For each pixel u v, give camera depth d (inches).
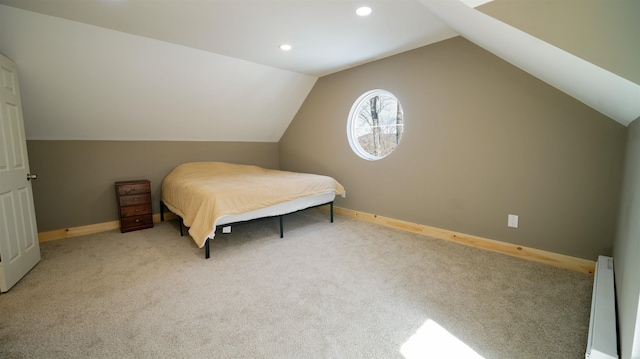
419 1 76.9
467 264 95.3
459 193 114.4
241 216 107.7
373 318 66.3
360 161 150.8
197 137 165.0
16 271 83.2
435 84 116.9
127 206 132.5
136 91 123.1
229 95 148.9
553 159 91.7
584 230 88.0
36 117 112.7
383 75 134.9
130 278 86.4
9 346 56.6
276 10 84.4
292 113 185.2
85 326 63.2
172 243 117.7
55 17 88.0
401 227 135.6
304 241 119.1
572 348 55.5
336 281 84.2
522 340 58.2
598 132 83.3
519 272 89.0
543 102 91.9
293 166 194.1
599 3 36.1
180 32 100.6
